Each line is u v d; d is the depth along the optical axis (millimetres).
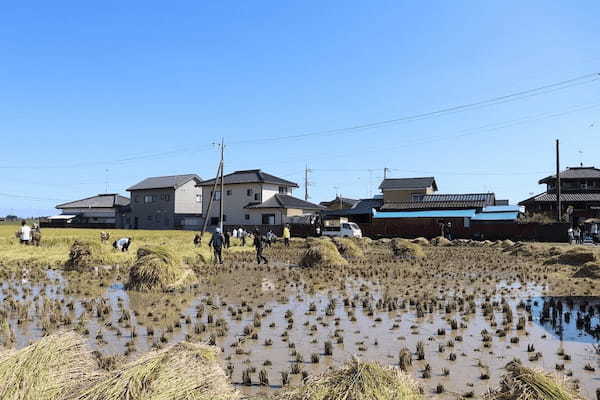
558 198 40281
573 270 18297
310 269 18859
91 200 74875
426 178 56938
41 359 4730
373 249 31875
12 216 107688
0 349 5520
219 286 13953
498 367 6430
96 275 16125
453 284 14547
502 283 14844
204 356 4574
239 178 57938
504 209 46781
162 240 34875
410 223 45562
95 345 7414
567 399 3980
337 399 3988
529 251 26078
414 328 8648
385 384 4168
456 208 48312
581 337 8039
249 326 8375
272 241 37094
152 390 4141
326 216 53469
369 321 9266
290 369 6309
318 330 8531
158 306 10719
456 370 6305
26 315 9398
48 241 28828
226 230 50531
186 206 61969
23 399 4395
